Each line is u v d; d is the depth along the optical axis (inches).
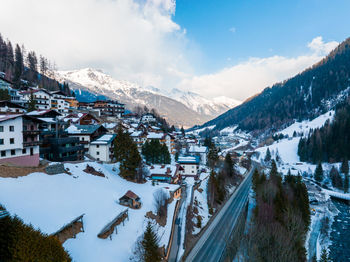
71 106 5339.6
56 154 1937.7
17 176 1285.7
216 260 1321.4
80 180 1624.0
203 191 2662.4
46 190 1275.8
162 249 1270.9
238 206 2417.6
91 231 1120.8
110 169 2242.9
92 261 937.5
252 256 1277.1
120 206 1504.7
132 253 1104.8
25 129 1530.5
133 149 2202.3
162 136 4005.9
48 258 634.8
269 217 1838.1
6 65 4894.2
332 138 5871.1
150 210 1646.2
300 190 2474.2
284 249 1307.8
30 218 965.2
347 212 3065.9
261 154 7455.7
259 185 2588.6
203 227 1818.4
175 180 2632.9
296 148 7332.7
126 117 7076.8
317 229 2415.1
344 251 2042.3
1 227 619.8
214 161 3895.2
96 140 2544.3
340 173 4424.2
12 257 598.9
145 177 2442.2
